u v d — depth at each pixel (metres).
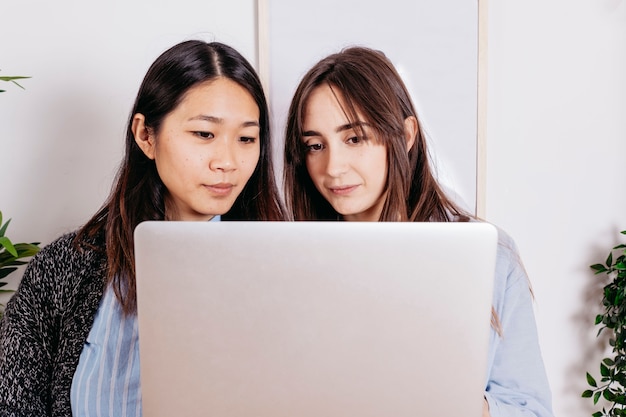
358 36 1.67
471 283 0.60
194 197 1.10
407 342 0.61
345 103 1.15
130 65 1.67
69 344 1.02
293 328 0.62
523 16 1.73
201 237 0.61
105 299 1.05
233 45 1.68
